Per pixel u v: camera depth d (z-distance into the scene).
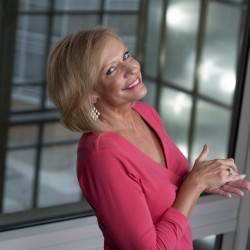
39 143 13.78
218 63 10.38
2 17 12.66
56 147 13.90
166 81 11.47
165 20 11.47
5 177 13.84
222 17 10.19
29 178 13.99
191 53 10.82
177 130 11.14
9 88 13.34
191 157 10.91
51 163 13.99
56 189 14.22
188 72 10.95
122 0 12.42
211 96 10.55
